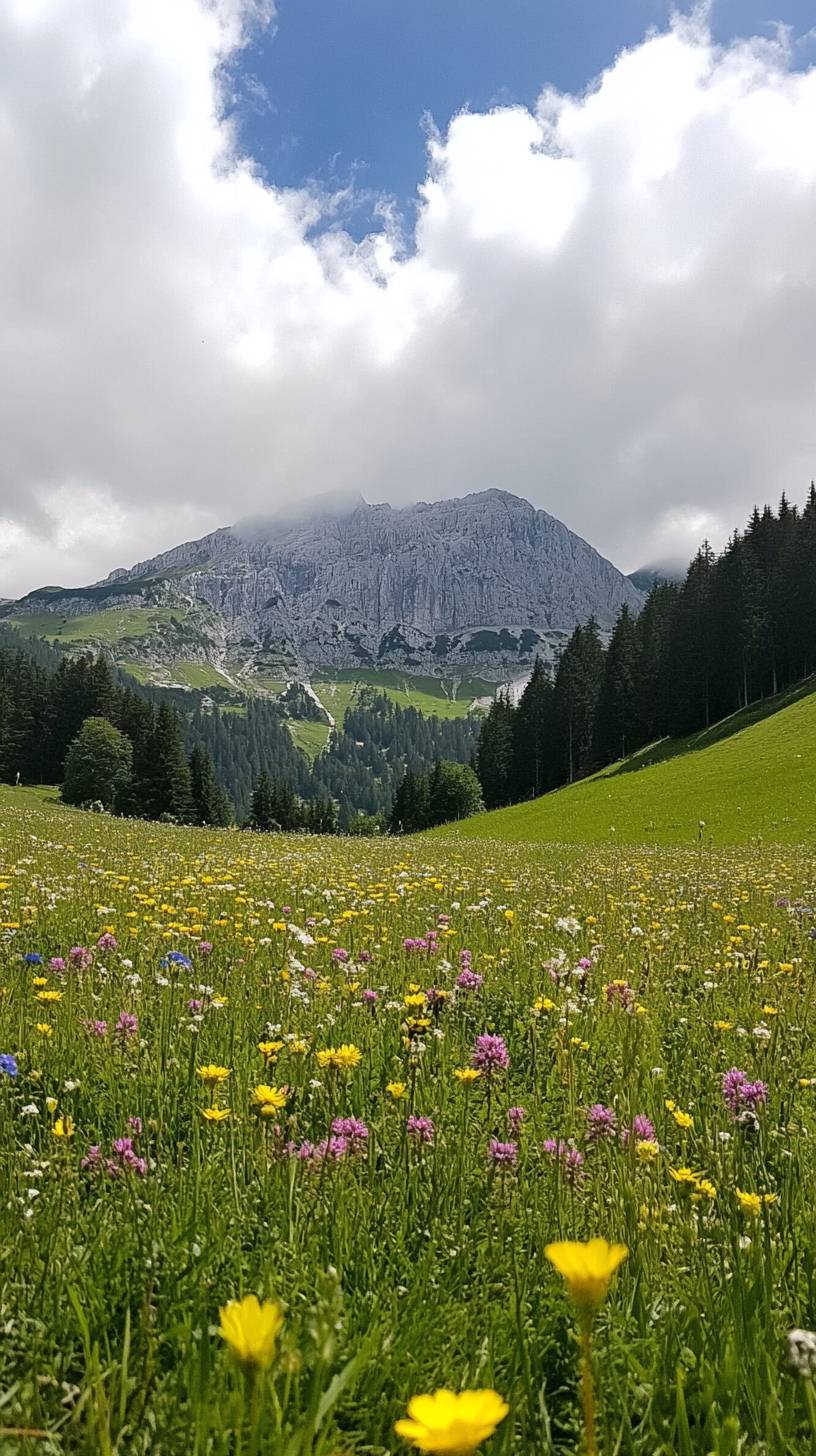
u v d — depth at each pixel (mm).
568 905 11180
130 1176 2928
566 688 100438
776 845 32406
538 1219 2777
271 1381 1658
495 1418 1012
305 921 8555
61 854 16391
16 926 7113
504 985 6152
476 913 9750
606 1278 1312
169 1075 4023
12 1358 2045
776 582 85750
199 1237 2615
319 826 131750
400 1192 2969
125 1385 1793
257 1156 3100
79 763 87500
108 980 5434
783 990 6016
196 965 6215
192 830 41031
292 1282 2385
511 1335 2244
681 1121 3486
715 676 86125
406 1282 2510
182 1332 2078
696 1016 5555
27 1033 4496
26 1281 2332
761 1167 3168
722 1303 2311
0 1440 1673
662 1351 2184
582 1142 3393
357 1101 3855
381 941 7668
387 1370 2023
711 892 13141
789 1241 2701
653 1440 1921
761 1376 2033
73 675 110938
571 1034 4586
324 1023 4934
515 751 107938
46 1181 2904
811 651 82812
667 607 105250
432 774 120188
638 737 94250
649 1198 2873
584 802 61156
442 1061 4371
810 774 48562
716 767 59344
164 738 94625
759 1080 3824
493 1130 3637
